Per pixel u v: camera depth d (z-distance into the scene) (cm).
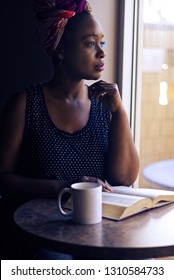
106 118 145
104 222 98
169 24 193
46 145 135
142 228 94
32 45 190
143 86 192
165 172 182
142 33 183
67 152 136
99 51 132
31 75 193
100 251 82
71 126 139
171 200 114
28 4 187
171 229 93
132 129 189
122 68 179
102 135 143
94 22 132
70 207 110
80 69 133
